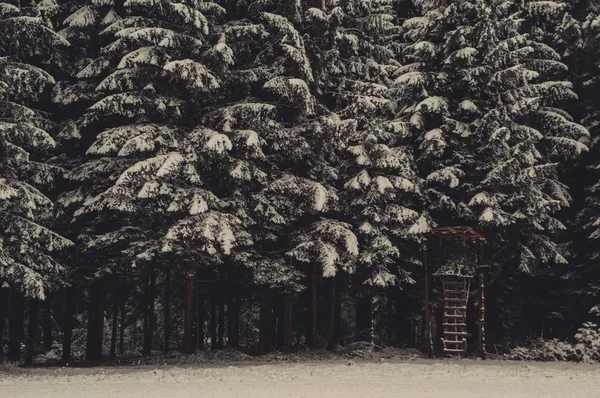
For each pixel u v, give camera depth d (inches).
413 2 1183.6
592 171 1155.3
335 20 975.0
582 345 903.7
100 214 952.3
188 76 852.0
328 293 1163.3
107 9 956.6
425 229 952.3
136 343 1512.1
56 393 557.3
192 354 951.6
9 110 839.7
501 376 686.5
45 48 942.4
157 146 884.0
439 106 993.5
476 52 986.7
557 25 1165.1
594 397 532.4
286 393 549.6
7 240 840.3
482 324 939.3
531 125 1082.1
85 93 940.6
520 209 982.4
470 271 933.8
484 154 1016.9
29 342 981.8
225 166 917.8
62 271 881.5
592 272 1127.0
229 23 972.6
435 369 751.7
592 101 1157.7
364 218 997.8
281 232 997.8
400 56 1206.3
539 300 1187.9
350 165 1031.6
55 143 857.5
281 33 930.1
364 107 961.5
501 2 1007.6
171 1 887.7
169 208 847.7
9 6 840.3
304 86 897.5
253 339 1451.8
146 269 975.6
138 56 857.5
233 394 544.1
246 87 981.8
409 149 1020.5
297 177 962.7
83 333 1398.9
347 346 1051.9
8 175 841.5
